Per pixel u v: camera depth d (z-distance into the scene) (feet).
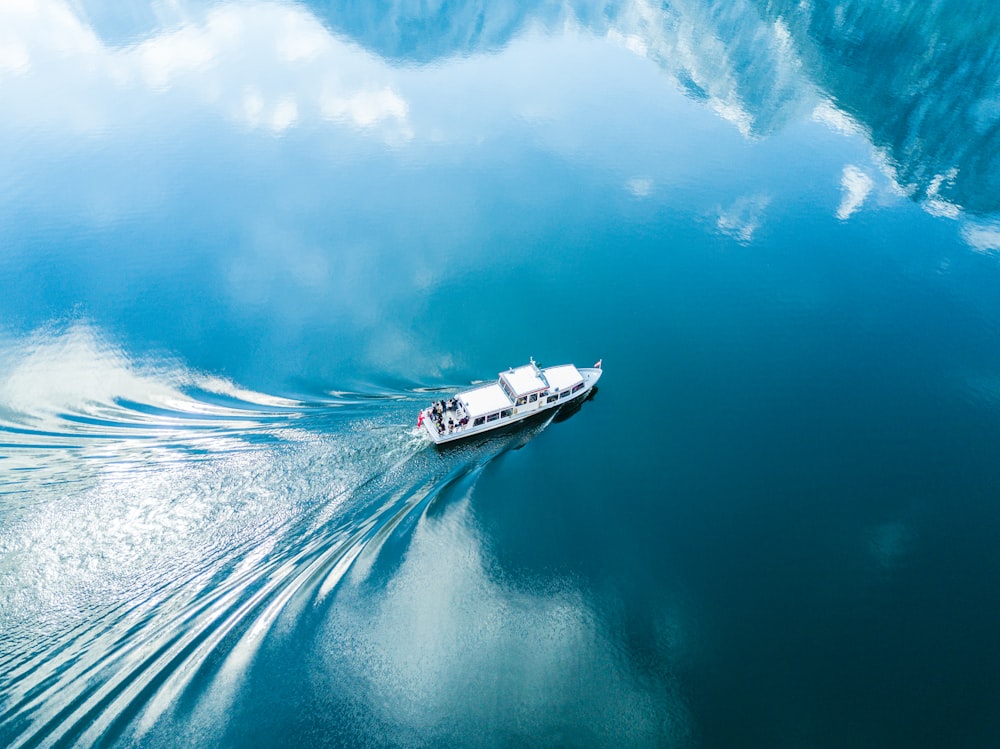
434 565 260.62
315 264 414.82
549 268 426.10
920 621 250.98
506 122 592.60
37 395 306.96
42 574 237.04
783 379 356.38
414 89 637.30
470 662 235.81
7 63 622.54
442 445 293.02
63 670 214.07
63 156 505.25
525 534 274.36
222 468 272.10
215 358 338.95
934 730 220.84
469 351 357.82
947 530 282.56
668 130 593.01
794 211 495.41
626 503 289.12
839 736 219.00
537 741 216.33
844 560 270.67
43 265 397.60
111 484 263.70
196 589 239.09
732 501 292.20
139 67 633.20
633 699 227.61
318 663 229.86
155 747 203.72
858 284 426.10
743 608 253.85
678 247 453.99
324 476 275.18
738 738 218.38
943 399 346.74
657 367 360.28
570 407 329.72
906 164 550.77
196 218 449.89
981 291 421.59
